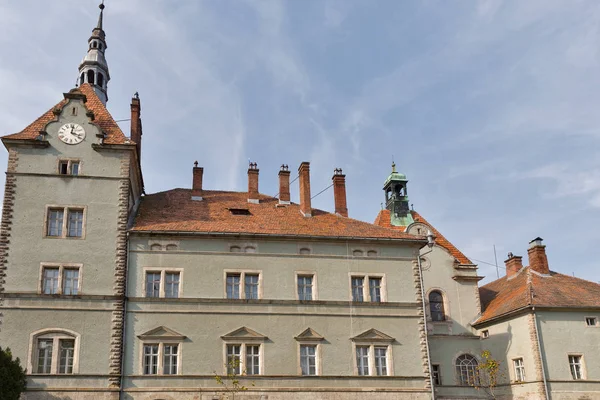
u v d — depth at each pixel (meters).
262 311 42.41
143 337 40.09
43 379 37.91
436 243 54.69
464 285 53.94
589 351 46.88
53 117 44.72
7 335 38.50
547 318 47.09
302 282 44.28
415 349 43.81
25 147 42.62
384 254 46.06
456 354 51.44
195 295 42.03
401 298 45.03
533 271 53.38
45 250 40.66
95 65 52.25
